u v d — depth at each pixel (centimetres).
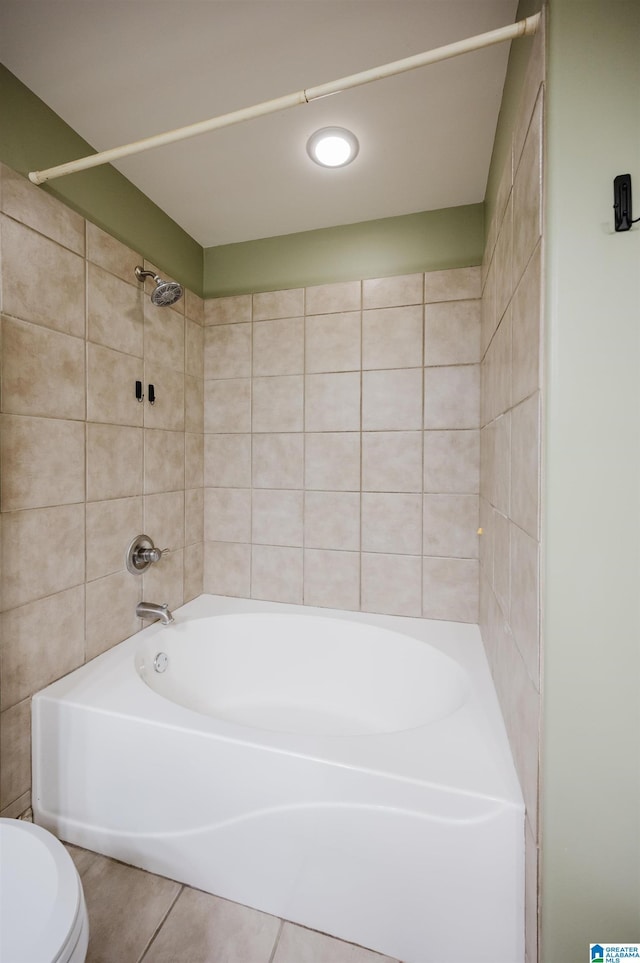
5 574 112
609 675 69
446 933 89
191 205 168
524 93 86
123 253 150
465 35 102
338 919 96
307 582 190
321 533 188
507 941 85
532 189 79
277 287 190
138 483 160
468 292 167
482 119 125
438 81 112
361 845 94
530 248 80
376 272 177
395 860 92
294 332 188
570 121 67
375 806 93
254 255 193
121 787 114
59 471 127
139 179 153
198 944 96
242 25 99
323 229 184
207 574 204
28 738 121
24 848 80
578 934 71
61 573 129
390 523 179
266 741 103
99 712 115
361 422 181
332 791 96
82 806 118
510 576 101
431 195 161
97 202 140
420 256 172
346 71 112
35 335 118
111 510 148
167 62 109
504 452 110
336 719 167
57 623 128
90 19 98
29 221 116
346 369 182
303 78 114
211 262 199
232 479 199
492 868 86
